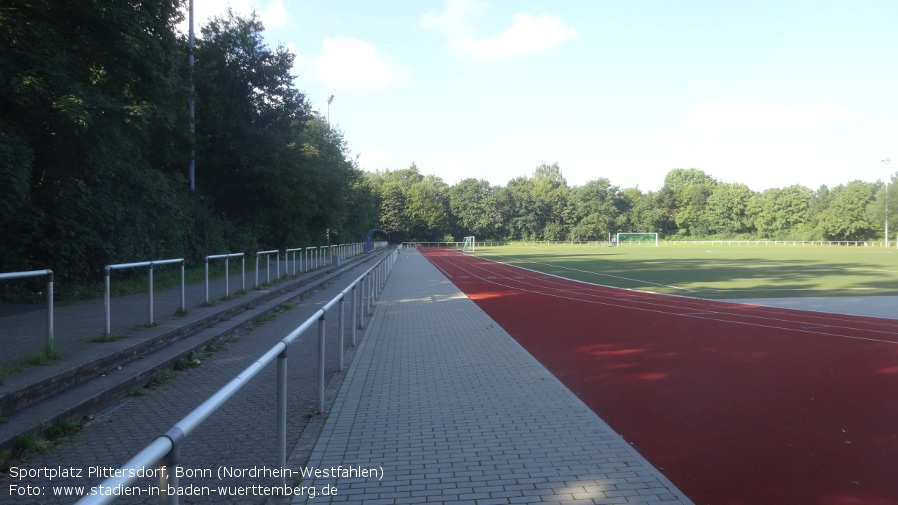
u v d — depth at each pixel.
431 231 107.62
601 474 4.67
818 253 58.69
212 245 27.23
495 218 115.12
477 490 4.40
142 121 16.66
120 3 16.30
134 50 16.22
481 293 20.47
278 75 33.44
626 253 62.12
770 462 4.89
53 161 15.70
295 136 36.75
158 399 7.09
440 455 5.14
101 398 6.62
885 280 25.67
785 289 21.64
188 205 25.75
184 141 25.64
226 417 6.28
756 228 112.00
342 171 52.25
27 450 5.10
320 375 6.32
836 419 6.07
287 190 33.03
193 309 12.96
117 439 5.60
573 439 5.51
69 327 10.25
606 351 9.89
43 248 15.02
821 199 105.69
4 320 11.08
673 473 4.68
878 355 9.47
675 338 11.12
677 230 119.06
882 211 88.06
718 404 6.66
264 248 36.31
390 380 7.93
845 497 4.21
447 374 8.26
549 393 7.19
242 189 32.59
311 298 19.28
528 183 133.88
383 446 5.38
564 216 117.00
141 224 19.33
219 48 31.25
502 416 6.27
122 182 18.59
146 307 13.20
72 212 15.98
